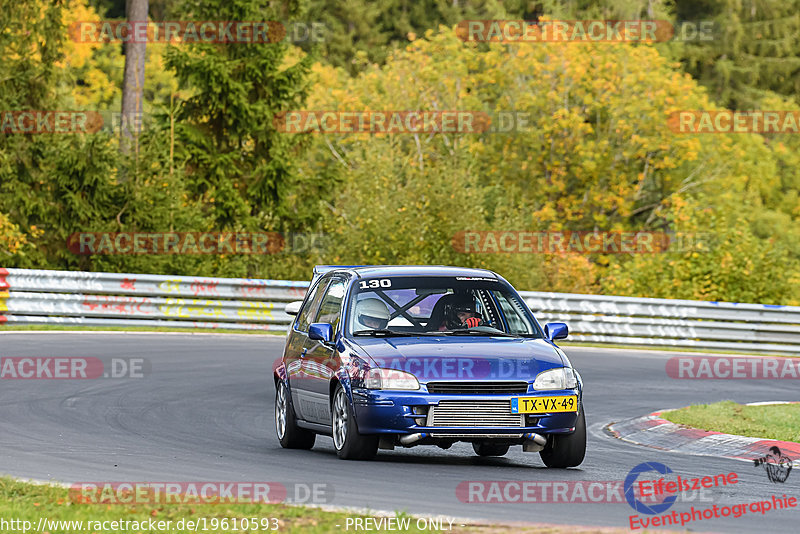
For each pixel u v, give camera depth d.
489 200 154.00
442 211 112.31
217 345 76.25
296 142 132.38
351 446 35.25
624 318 93.38
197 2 127.19
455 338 36.62
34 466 33.94
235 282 88.38
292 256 113.88
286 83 128.75
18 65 121.19
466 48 183.50
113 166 110.62
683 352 89.81
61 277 84.62
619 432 48.84
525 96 170.38
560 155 172.12
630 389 65.12
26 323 83.31
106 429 43.03
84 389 54.25
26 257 106.19
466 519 26.19
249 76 127.50
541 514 27.86
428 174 116.44
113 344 73.12
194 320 87.44
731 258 110.94
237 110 126.06
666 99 170.12
